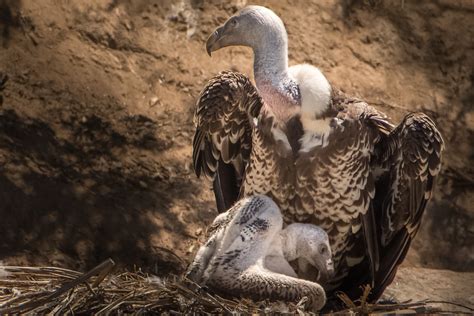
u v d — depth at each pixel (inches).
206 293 365.7
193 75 580.7
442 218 581.9
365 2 622.2
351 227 425.1
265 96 409.4
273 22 409.4
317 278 398.3
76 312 358.6
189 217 546.6
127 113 562.6
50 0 578.2
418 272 506.6
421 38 621.9
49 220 532.1
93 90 563.2
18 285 382.0
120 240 534.0
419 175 421.4
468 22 627.2
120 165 553.3
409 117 421.7
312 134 413.7
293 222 426.3
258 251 383.9
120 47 578.2
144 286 368.2
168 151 561.6
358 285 440.5
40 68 561.6
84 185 545.3
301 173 416.8
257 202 394.9
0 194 531.2
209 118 441.1
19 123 548.4
